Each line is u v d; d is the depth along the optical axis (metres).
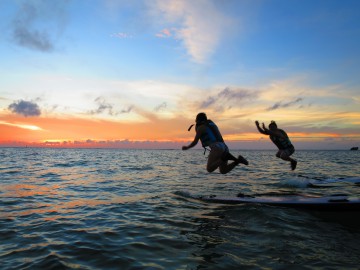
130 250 4.37
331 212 6.66
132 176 15.34
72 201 8.31
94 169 20.25
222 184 11.66
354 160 37.28
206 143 6.66
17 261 3.97
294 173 16.56
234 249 4.38
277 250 4.31
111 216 6.50
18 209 7.25
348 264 3.80
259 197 7.97
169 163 29.41
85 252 4.30
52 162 29.14
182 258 4.04
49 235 5.14
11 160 31.84
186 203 7.80
